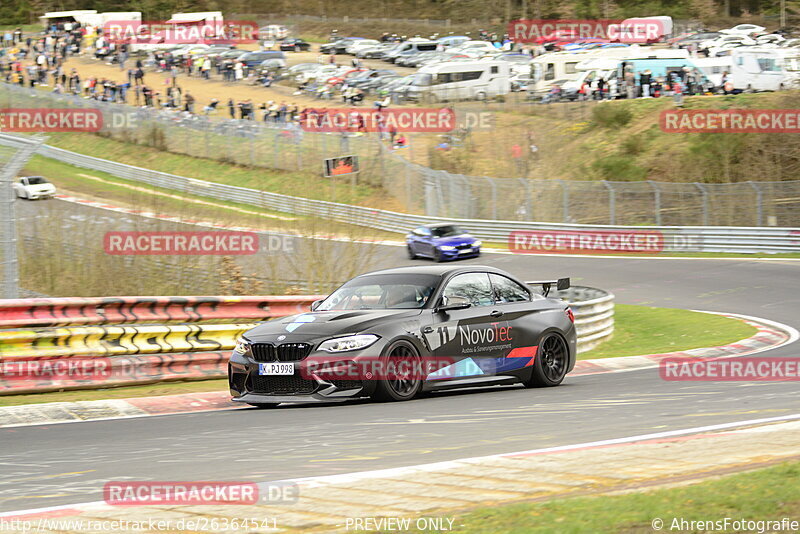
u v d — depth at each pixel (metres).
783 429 22.77
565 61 194.88
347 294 36.00
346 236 69.50
